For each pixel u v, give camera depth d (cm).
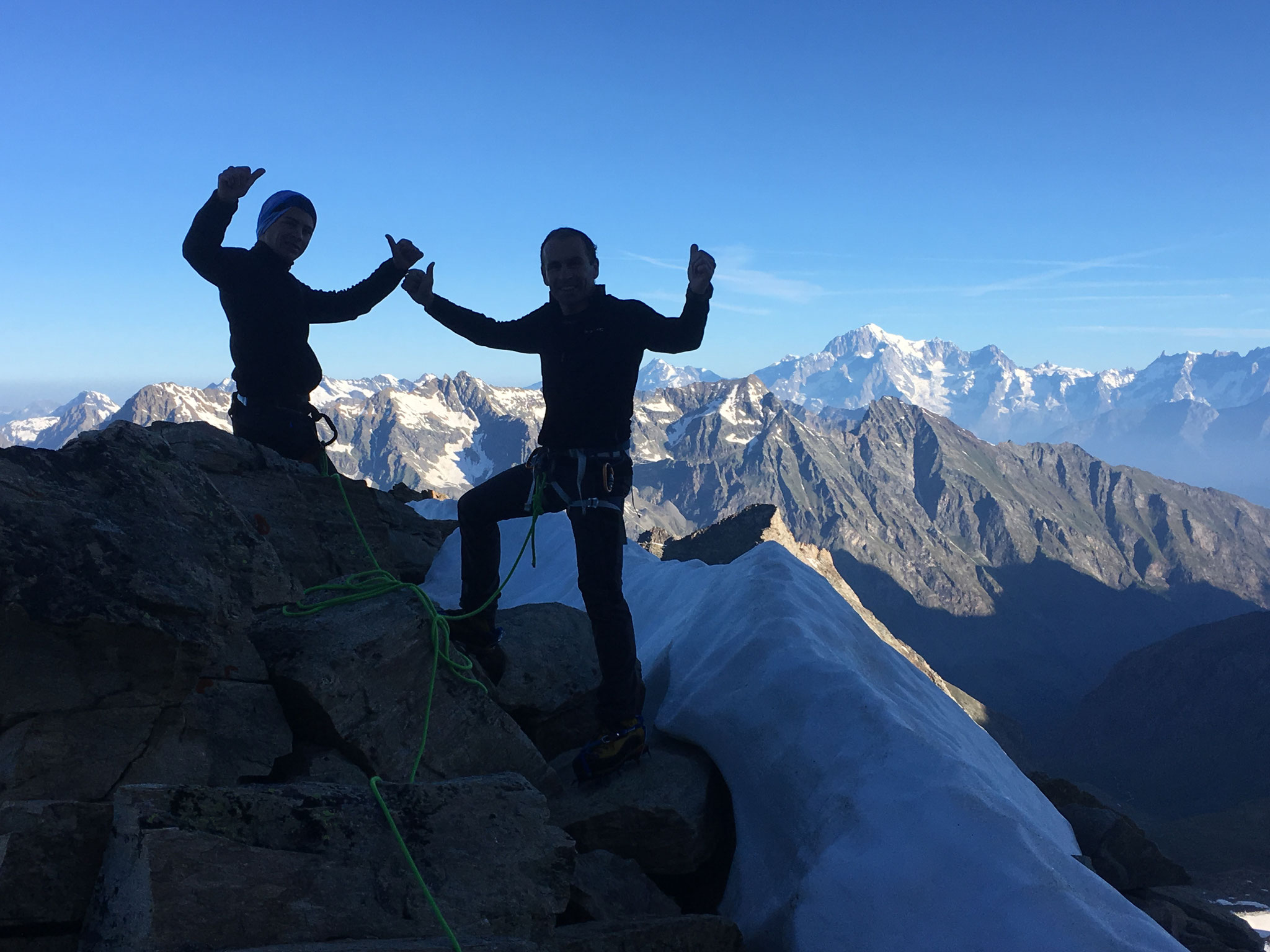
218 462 389
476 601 340
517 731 319
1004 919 245
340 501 437
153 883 194
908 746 289
